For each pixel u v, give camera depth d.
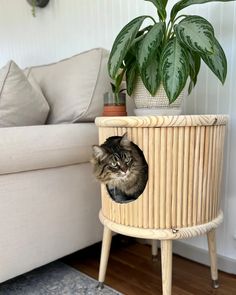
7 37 2.27
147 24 1.31
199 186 0.88
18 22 2.12
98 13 1.54
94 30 1.58
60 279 1.14
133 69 0.98
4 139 0.88
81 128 1.11
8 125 1.12
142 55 0.86
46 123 1.31
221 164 0.97
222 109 1.14
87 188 1.19
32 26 2.01
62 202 1.10
